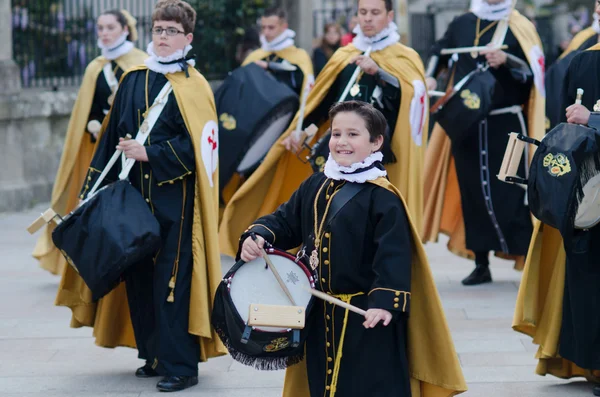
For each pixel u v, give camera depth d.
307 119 18.08
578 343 12.47
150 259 13.30
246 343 9.74
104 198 12.77
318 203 10.15
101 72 19.41
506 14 19.39
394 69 16.97
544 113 19.52
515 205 19.55
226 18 35.19
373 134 9.97
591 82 12.97
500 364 14.51
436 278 20.78
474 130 19.56
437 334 10.11
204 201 13.20
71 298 14.09
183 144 13.04
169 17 13.23
